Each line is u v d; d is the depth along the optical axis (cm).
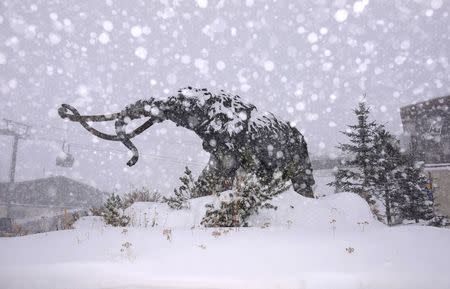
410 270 461
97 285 445
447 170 2300
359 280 442
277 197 909
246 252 536
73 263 481
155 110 1055
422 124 2589
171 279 445
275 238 611
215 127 1044
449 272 453
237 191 841
